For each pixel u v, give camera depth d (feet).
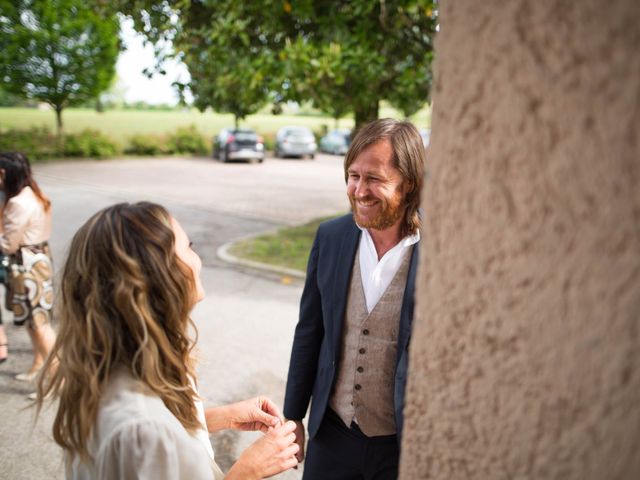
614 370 1.11
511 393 1.33
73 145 69.41
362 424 5.14
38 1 57.93
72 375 2.96
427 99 21.80
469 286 1.39
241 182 49.73
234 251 23.90
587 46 1.03
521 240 1.23
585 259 1.11
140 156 77.00
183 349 3.32
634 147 0.99
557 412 1.24
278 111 20.31
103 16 21.15
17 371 12.30
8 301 11.14
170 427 2.86
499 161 1.24
